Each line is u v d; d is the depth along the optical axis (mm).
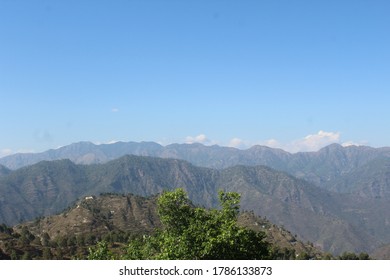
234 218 29797
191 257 26109
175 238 27578
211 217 29719
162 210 30516
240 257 27156
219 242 25734
